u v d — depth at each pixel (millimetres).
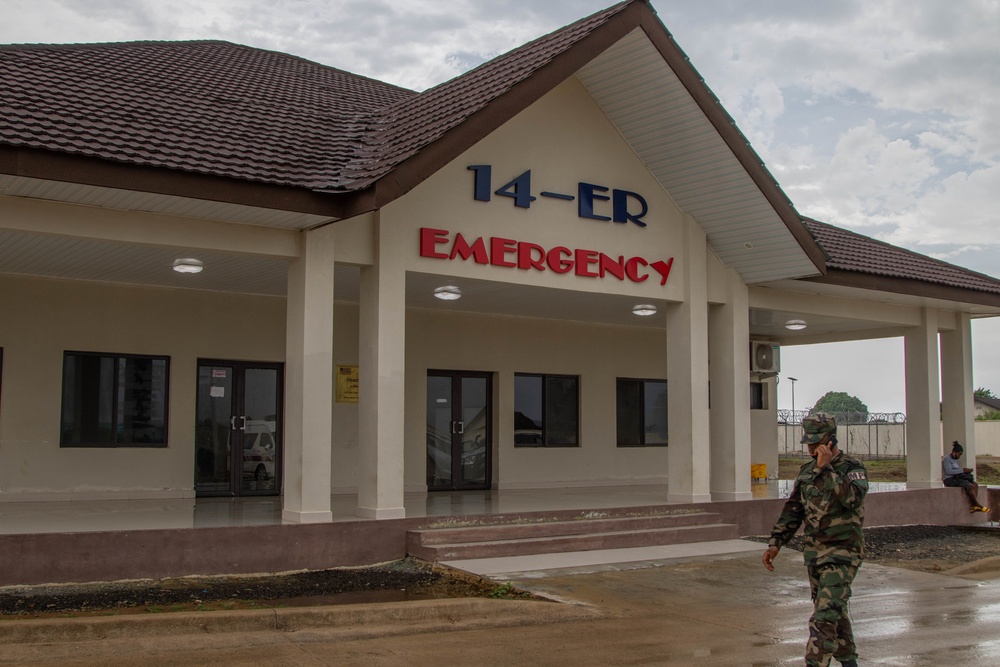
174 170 9758
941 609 9945
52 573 9727
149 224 10648
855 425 44469
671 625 8906
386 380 12008
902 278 17062
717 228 15297
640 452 20828
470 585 10594
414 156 10797
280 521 11844
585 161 14242
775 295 16906
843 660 6594
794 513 6977
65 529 10461
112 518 11961
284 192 10477
